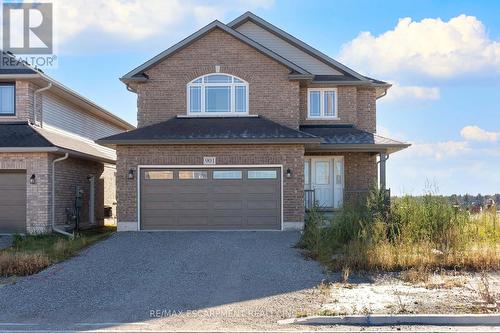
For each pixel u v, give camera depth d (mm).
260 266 13492
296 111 21609
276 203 19656
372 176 23484
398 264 13141
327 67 24359
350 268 12953
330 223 16906
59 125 24359
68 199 22641
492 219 17531
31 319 9352
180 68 21750
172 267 13477
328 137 22125
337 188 23484
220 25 21531
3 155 20328
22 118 21188
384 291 10898
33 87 21703
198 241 17109
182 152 19734
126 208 19672
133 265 13773
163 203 19734
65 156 20969
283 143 19453
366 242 14570
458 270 12914
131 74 21516
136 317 9391
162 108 21688
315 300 10273
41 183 20312
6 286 11797
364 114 24812
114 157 29062
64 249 15656
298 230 19406
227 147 19703
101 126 30484
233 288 11383
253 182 19719
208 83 21719
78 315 9578
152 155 19719
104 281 12141
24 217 20422
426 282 11688
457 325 8820
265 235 18375
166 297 10727
